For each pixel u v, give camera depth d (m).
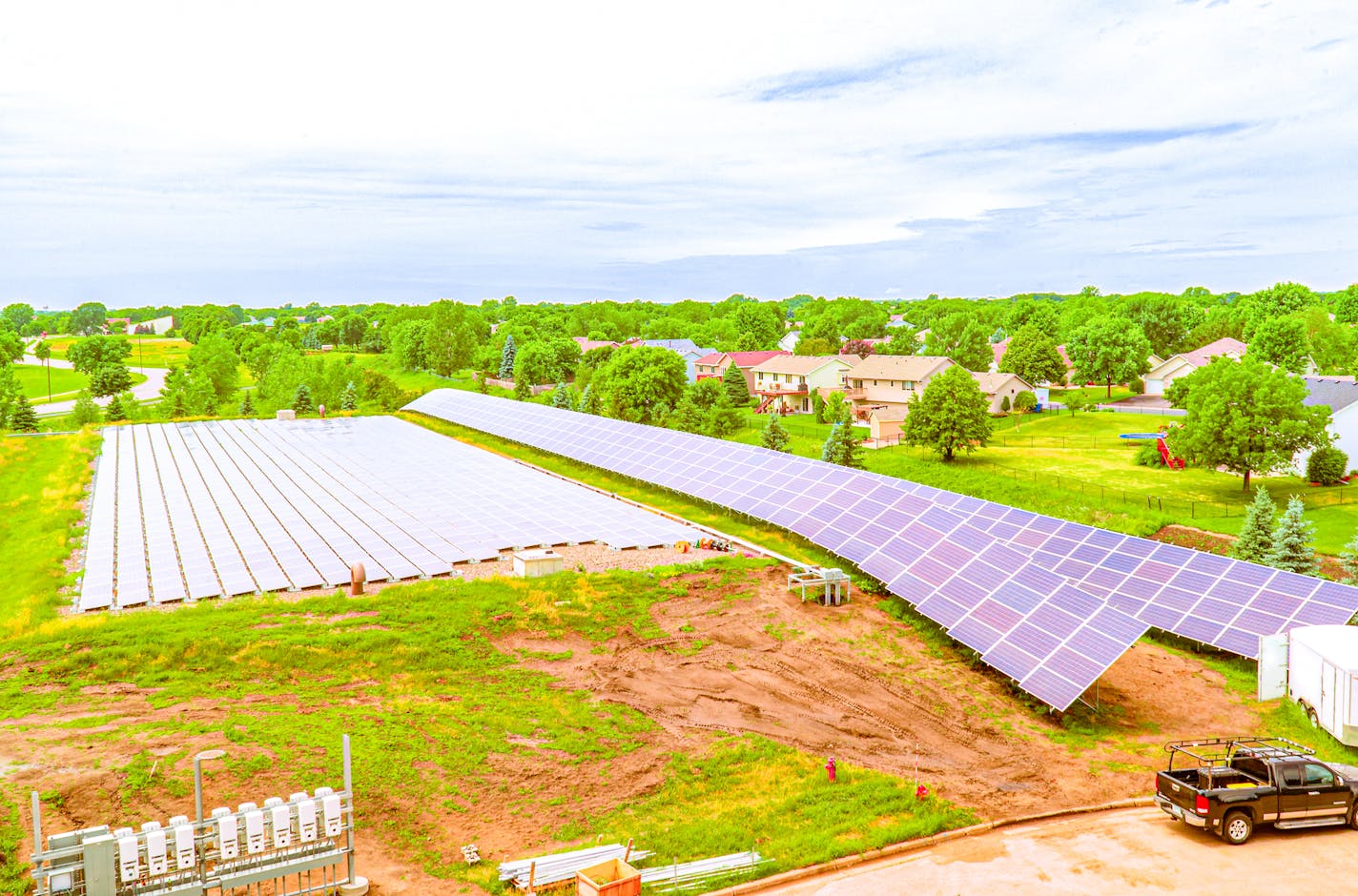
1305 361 130.25
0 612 41.34
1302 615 36.47
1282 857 22.67
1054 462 87.06
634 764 28.55
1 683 31.94
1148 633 41.38
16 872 20.56
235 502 62.38
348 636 36.31
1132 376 138.25
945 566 42.06
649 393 113.00
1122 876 22.11
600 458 74.62
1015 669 33.94
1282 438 68.94
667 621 40.38
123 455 81.31
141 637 35.47
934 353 161.25
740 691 34.38
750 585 44.28
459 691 33.31
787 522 52.38
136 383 197.38
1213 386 71.94
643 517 56.25
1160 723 32.31
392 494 64.44
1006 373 133.00
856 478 55.34
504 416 98.56
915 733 31.59
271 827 21.64
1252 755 24.56
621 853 23.23
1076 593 36.53
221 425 99.31
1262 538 53.66
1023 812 26.06
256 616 38.31
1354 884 21.14
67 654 34.16
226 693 32.03
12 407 120.44
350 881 21.55
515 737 29.75
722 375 159.38
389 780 26.27
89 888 19.06
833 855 23.52
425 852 23.59
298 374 133.88
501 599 40.78
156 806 23.91
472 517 56.66
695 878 22.44
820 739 30.98
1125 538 46.03
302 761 26.66
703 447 69.75
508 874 22.19
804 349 179.38
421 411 111.38
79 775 24.81
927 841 24.45
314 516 58.12
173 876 19.91
